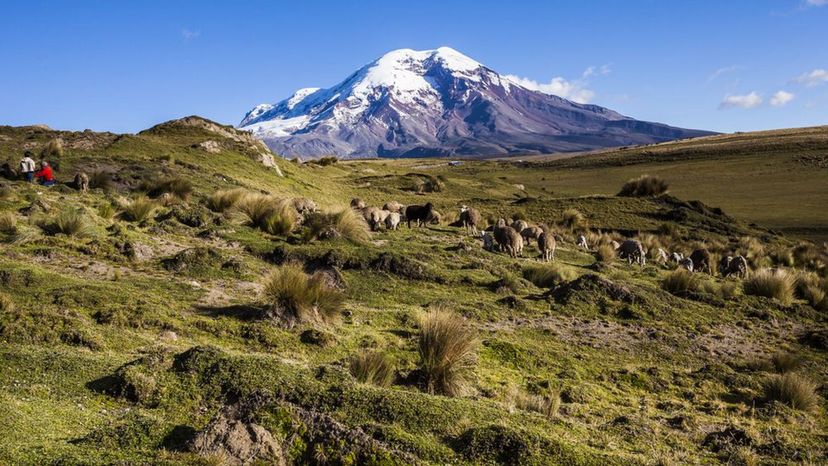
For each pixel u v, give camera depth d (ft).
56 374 23.25
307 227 61.87
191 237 57.98
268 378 22.34
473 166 416.87
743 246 109.60
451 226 95.25
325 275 48.37
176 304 36.50
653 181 146.00
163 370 23.21
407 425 19.52
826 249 114.73
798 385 33.63
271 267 51.13
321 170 214.90
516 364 35.27
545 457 17.49
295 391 21.34
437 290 50.96
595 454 18.12
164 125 153.58
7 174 80.89
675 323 47.88
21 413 18.93
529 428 20.65
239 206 69.56
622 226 123.44
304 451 16.97
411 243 68.03
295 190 127.03
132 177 91.30
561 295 50.55
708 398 33.63
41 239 47.88
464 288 52.37
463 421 19.99
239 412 18.67
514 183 259.60
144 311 33.32
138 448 17.29
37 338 27.96
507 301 48.16
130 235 52.60
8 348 25.34
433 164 455.22
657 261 90.58
